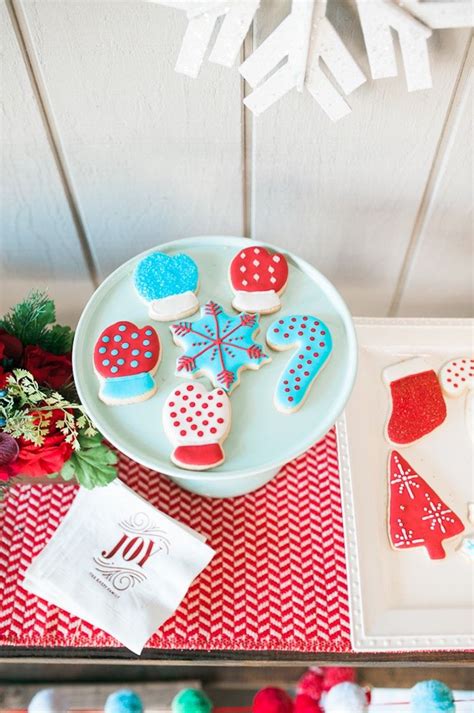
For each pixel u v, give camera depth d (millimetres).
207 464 707
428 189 880
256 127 807
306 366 750
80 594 785
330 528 851
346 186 878
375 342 917
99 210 917
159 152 842
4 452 759
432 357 911
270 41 683
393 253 977
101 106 789
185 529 822
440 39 706
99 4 692
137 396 736
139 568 802
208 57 738
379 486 848
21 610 803
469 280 1018
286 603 811
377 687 971
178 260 803
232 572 827
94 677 1010
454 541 820
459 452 864
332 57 699
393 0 653
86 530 822
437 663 795
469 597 793
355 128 803
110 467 805
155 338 762
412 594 796
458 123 793
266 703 969
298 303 797
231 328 767
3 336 812
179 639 794
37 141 827
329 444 899
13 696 1029
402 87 757
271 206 911
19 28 716
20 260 995
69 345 859
